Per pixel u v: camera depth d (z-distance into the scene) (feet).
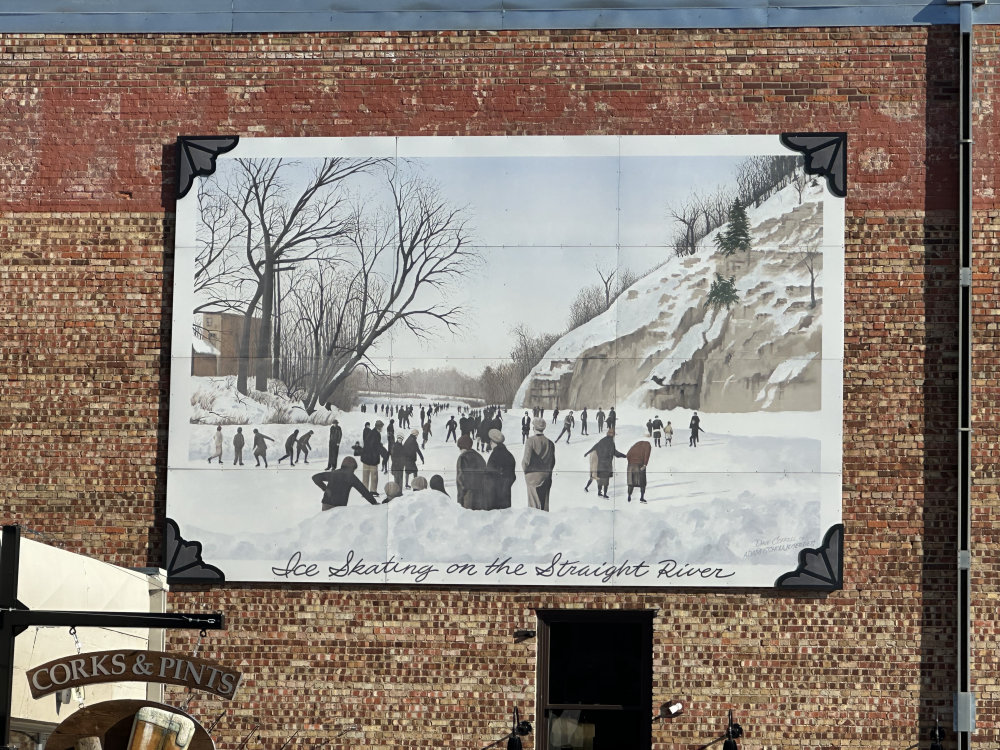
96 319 59.93
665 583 56.95
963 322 57.36
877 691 56.44
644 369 58.03
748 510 57.16
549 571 57.31
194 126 60.54
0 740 43.09
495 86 59.77
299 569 57.82
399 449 58.23
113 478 59.21
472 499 57.88
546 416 58.03
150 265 60.03
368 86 60.13
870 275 58.18
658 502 57.41
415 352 58.59
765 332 57.93
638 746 57.11
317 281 59.21
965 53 58.54
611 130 59.36
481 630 57.47
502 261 58.85
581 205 58.90
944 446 57.41
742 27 59.57
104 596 53.57
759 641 56.80
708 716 56.59
